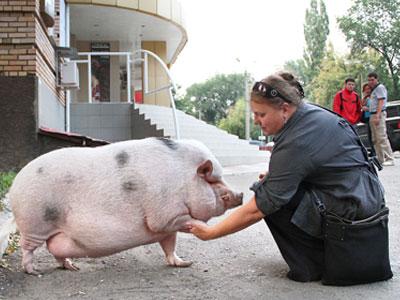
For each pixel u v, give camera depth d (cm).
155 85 1772
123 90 1761
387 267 357
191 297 335
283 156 334
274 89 339
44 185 365
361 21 4394
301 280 359
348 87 1119
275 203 335
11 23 795
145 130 1257
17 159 804
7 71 801
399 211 637
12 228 416
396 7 4325
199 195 368
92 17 1502
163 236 377
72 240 366
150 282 367
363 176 354
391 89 4453
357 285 351
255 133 6375
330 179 345
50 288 353
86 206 360
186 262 407
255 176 1040
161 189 359
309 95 5769
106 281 369
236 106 7250
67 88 1059
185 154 376
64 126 1168
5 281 364
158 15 1492
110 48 1753
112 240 359
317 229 350
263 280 367
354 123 1122
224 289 350
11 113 802
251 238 500
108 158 369
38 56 821
